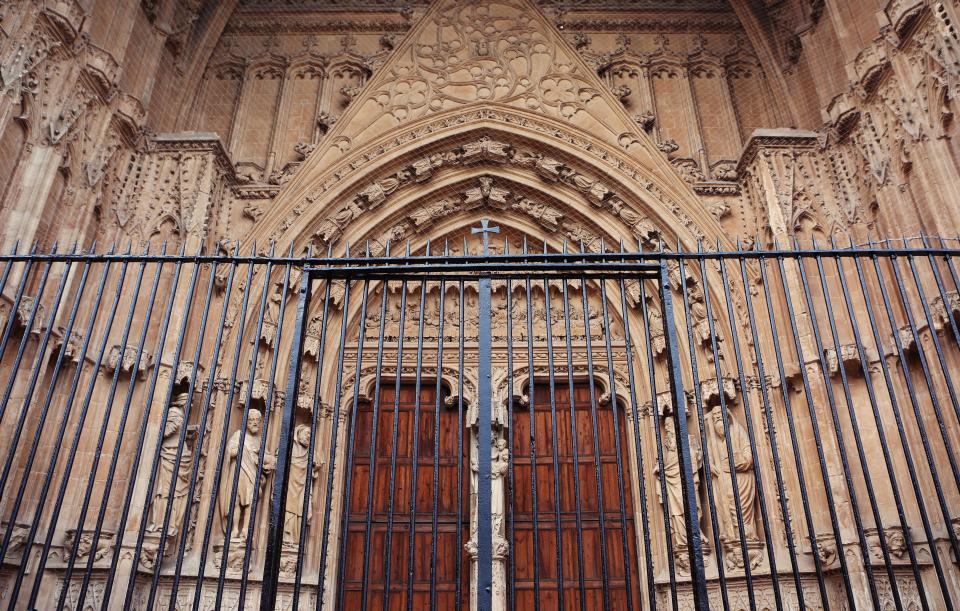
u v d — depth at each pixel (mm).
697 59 17391
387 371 14820
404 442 14430
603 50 17500
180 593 11062
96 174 12008
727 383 12719
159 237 13156
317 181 14844
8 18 10273
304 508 5520
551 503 13867
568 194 15578
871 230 12781
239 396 12656
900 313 11406
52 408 10578
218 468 5551
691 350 6078
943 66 10531
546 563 13344
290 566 12086
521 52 16641
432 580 5105
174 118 15398
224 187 14602
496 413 14062
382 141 15352
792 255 6262
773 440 5590
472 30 17062
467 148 15617
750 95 17031
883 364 5684
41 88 10914
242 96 16766
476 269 6449
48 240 10891
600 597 13039
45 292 10414
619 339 14961
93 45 12203
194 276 6312
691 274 14031
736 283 13570
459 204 16047
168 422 11531
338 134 15484
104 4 12867
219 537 11609
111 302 12141
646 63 17062
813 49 15039
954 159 10617
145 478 11180
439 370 6039
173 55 15664
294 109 16766
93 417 11211
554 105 15945
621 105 15742
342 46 17547
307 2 17984
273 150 15875
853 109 13203
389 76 16312
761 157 13961
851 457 11117
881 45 12328
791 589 11141
